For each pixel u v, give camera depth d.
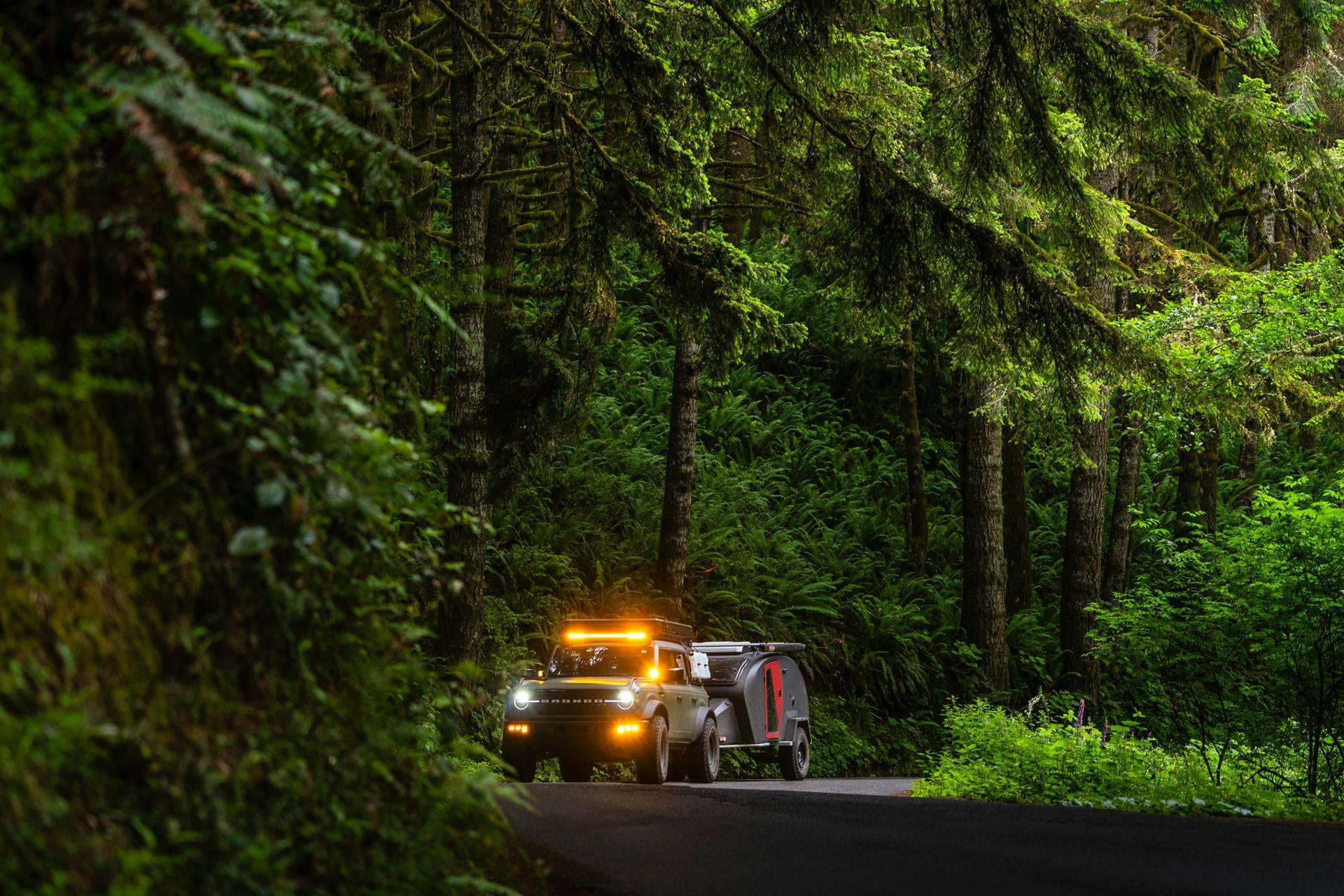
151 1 3.52
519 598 20.27
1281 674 13.13
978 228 11.95
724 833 7.83
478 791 4.53
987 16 11.80
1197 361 17.88
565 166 13.51
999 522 24.58
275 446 3.63
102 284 3.33
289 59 4.36
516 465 16.20
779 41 12.31
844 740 22.53
